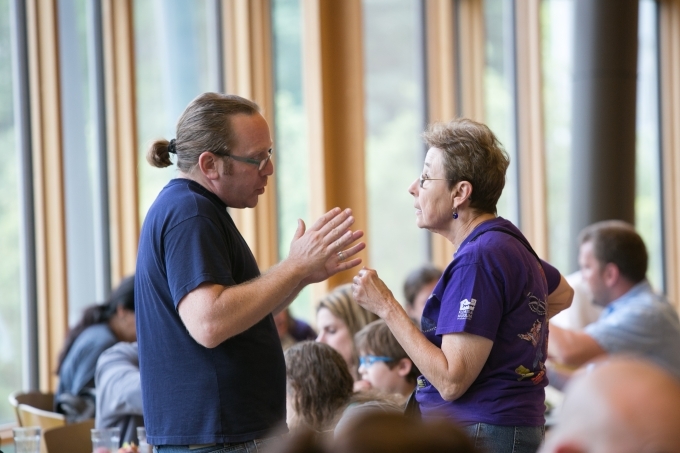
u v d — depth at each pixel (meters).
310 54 11.75
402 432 1.54
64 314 9.34
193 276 3.92
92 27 9.92
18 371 9.34
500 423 3.95
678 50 18.78
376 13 13.55
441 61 14.24
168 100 10.70
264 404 4.16
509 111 15.48
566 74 16.33
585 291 9.45
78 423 6.66
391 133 13.69
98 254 9.95
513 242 4.11
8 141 9.25
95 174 9.93
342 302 6.88
